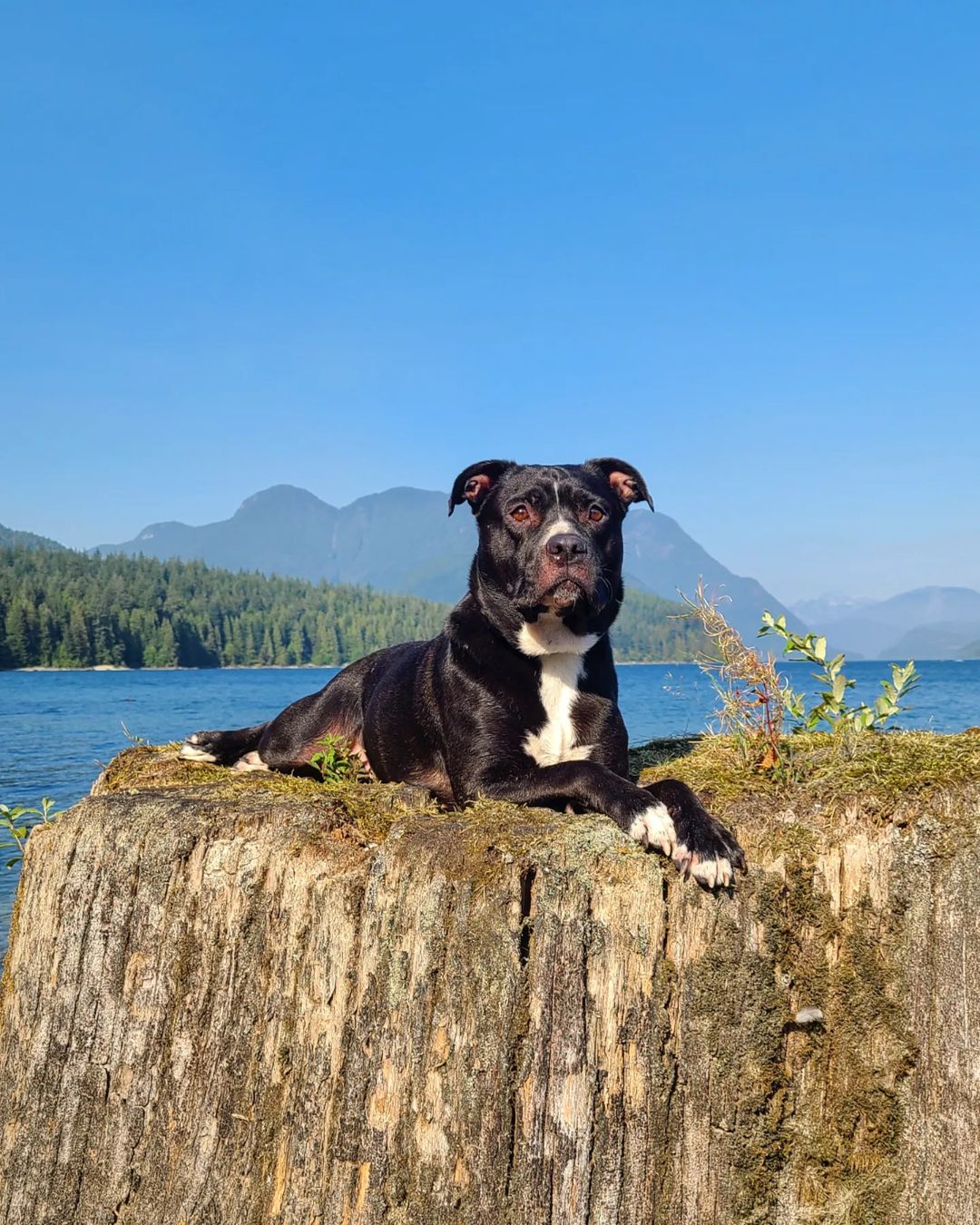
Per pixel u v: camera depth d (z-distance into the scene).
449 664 1.28
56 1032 0.97
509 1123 0.83
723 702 1.31
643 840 0.92
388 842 0.91
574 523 1.25
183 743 1.60
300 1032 0.90
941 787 0.91
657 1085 0.85
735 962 0.87
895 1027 0.88
